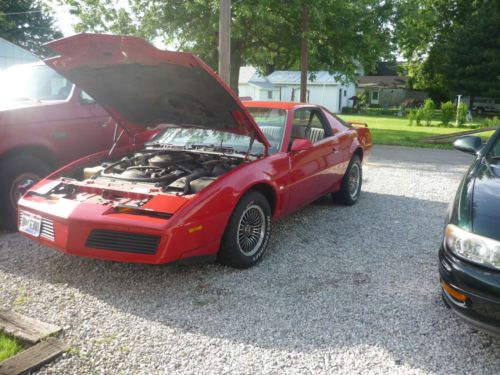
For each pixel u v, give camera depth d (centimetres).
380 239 496
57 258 429
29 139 509
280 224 545
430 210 617
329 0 1412
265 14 1277
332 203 647
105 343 291
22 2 3866
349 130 628
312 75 1847
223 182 375
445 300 294
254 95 4244
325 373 264
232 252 392
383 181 816
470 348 291
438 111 4031
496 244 260
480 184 320
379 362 275
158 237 335
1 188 488
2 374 252
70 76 406
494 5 3866
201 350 285
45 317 322
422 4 1644
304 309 338
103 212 349
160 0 1429
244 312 333
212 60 1608
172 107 442
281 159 448
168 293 361
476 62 3859
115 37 335
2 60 2159
